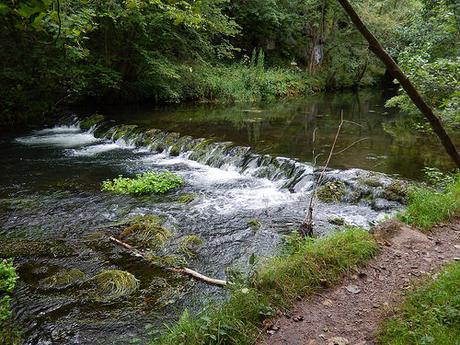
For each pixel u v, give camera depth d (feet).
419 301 12.75
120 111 58.29
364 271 15.25
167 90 62.49
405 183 28.04
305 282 14.28
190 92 68.80
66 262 20.22
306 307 13.32
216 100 70.28
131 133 45.44
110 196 29.22
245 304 12.89
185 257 20.76
